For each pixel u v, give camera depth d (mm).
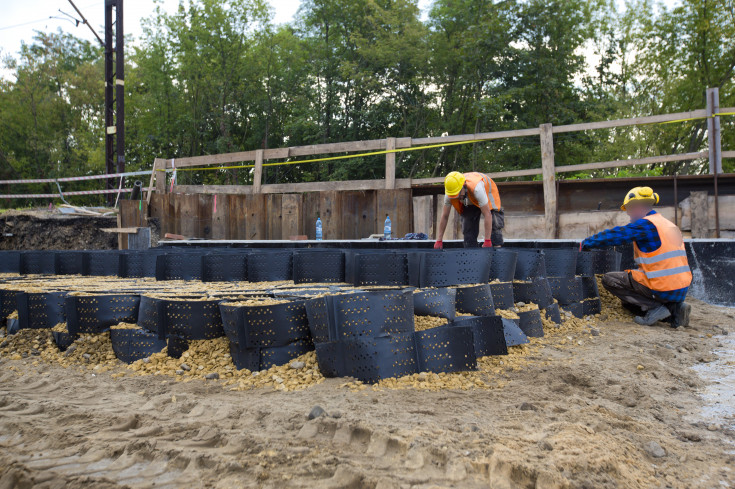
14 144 36281
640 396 3486
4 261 8062
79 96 36594
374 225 12828
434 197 12508
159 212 14375
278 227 13703
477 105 21922
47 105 36688
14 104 36438
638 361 4258
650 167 23984
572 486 2219
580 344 4855
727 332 5559
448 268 4547
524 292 5180
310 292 4520
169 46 31219
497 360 4141
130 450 2715
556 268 5777
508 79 23688
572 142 22125
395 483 2281
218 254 6039
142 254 6926
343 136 27234
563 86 23562
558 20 22734
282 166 29641
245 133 30688
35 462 2633
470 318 4062
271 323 3838
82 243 14891
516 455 2453
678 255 5707
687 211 10445
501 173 11922
